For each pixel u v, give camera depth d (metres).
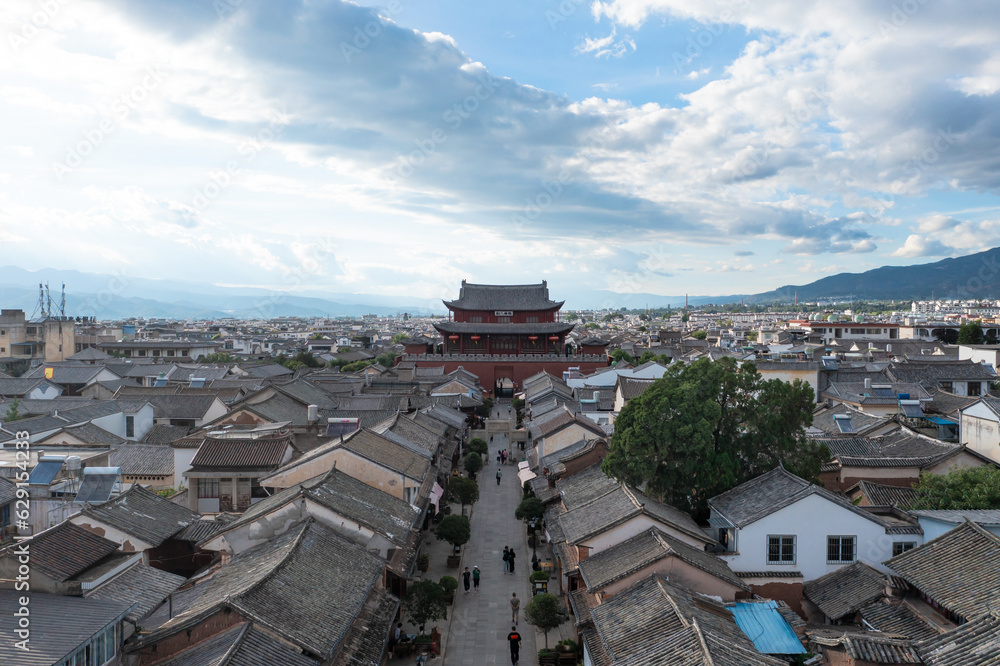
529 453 60.81
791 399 39.09
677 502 37.75
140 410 66.06
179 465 46.84
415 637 32.25
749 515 32.53
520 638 33.66
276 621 21.53
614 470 37.09
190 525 35.09
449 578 37.44
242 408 56.03
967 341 112.12
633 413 37.75
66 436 53.97
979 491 35.03
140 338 163.12
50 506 37.12
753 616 26.69
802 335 140.88
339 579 25.95
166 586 25.88
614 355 129.88
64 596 22.38
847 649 21.91
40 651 18.14
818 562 31.73
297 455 43.72
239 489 41.06
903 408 58.53
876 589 28.62
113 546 26.61
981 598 23.56
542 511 44.62
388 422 55.16
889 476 42.12
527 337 135.12
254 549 28.98
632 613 24.83
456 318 138.12
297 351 172.88
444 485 55.06
